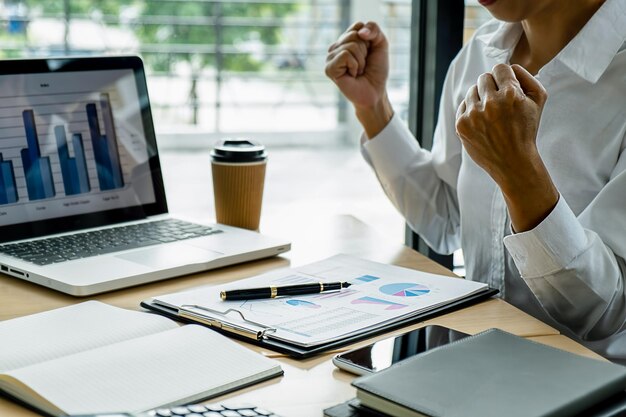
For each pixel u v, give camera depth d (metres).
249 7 5.04
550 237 0.95
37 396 0.65
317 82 5.34
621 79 1.11
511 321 0.90
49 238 1.17
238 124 5.07
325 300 0.93
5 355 0.74
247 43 5.09
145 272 1.01
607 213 1.04
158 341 0.77
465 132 0.93
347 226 1.34
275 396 0.70
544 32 1.18
